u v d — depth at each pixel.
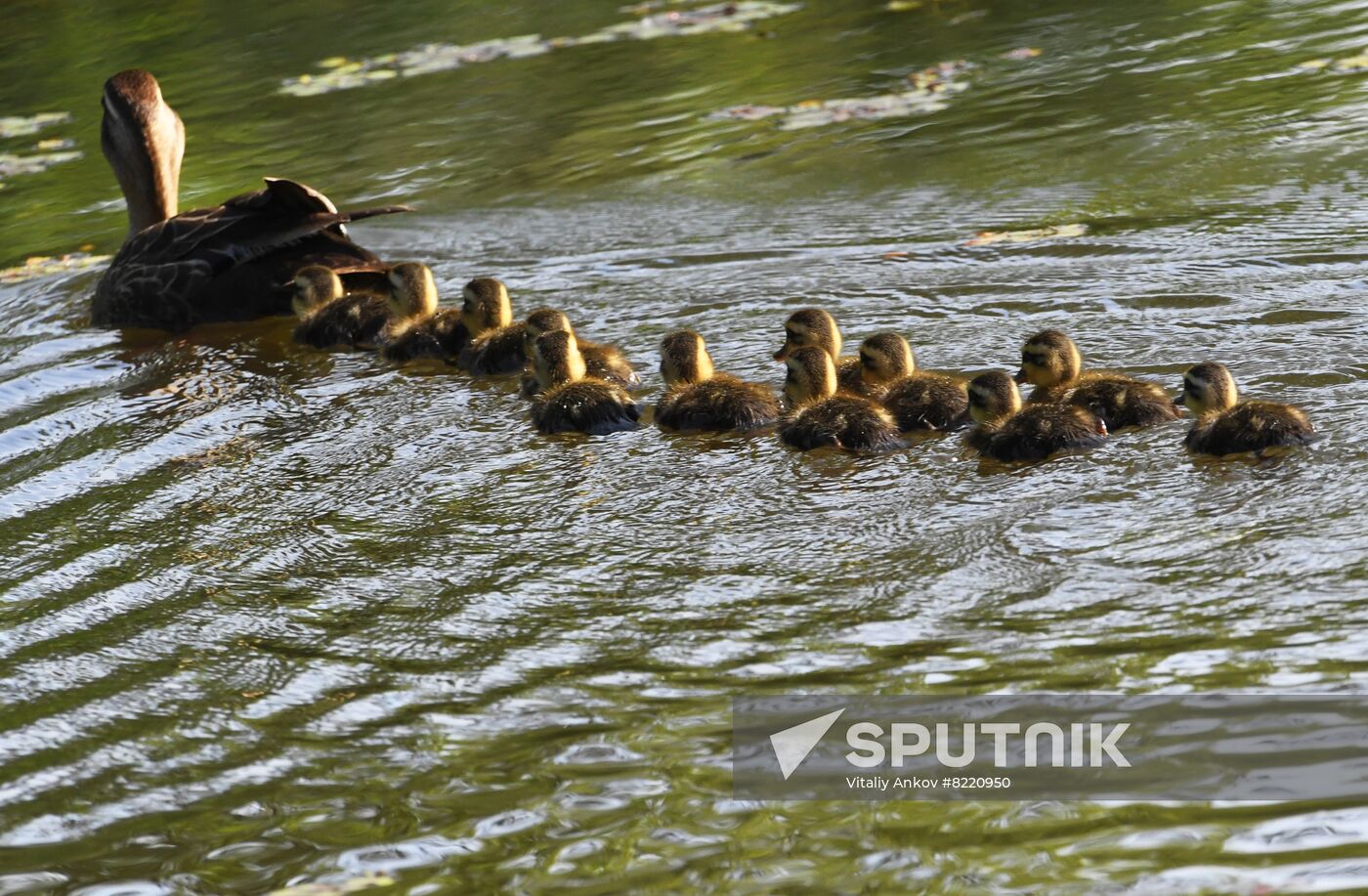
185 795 8.11
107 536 11.36
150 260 17.06
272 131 24.34
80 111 26.33
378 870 7.38
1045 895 6.79
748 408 12.41
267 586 10.36
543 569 10.26
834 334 13.73
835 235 17.42
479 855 7.43
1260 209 16.70
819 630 9.10
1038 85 22.78
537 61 27.33
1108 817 7.25
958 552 9.90
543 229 18.84
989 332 14.15
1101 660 8.45
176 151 18.80
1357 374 12.19
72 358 15.96
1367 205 16.42
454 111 24.58
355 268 16.56
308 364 15.16
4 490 12.38
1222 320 13.70
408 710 8.70
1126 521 10.07
